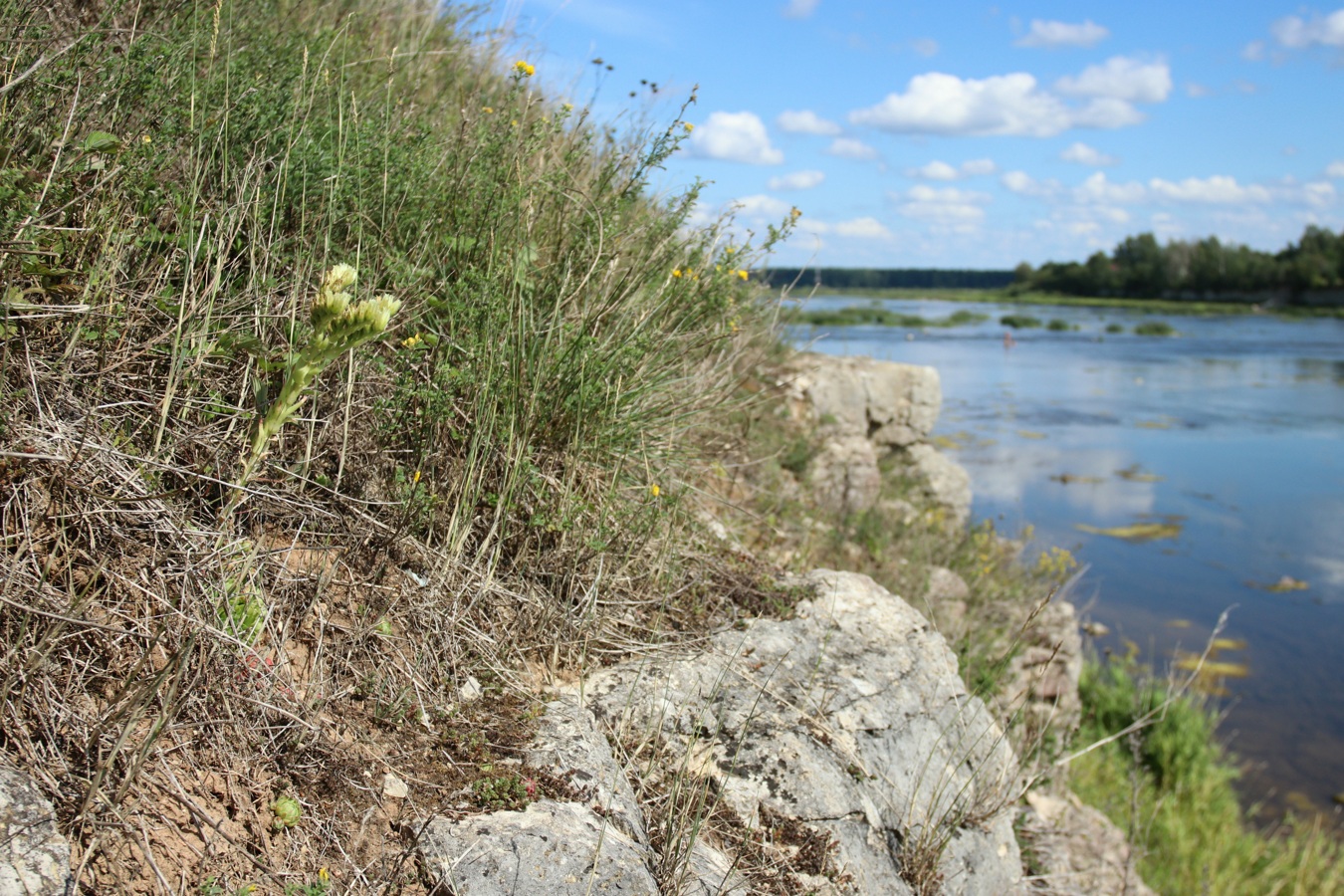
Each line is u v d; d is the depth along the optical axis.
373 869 1.96
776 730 2.98
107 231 2.42
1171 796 7.69
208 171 2.82
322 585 2.44
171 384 2.27
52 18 2.77
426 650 2.58
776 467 5.70
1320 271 84.88
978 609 6.14
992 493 17.77
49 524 2.03
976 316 68.19
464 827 2.09
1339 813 9.12
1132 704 9.09
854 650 3.58
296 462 2.62
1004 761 3.84
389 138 3.27
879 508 6.86
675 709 2.90
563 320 3.33
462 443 3.04
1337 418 26.55
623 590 3.32
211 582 2.14
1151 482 19.28
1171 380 33.84
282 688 2.20
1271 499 18.44
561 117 3.68
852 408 7.88
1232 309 82.00
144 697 1.78
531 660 2.89
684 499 3.88
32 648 1.82
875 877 2.80
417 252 3.24
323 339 1.93
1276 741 10.36
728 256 4.21
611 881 2.09
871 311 58.09
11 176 2.18
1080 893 3.96
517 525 3.12
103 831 1.71
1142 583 14.21
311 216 2.98
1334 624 13.07
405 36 4.64
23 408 2.12
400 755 2.26
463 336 3.12
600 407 3.30
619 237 3.79
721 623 3.46
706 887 2.33
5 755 1.72
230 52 3.00
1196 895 6.80
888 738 3.23
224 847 1.85
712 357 4.48
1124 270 97.44
